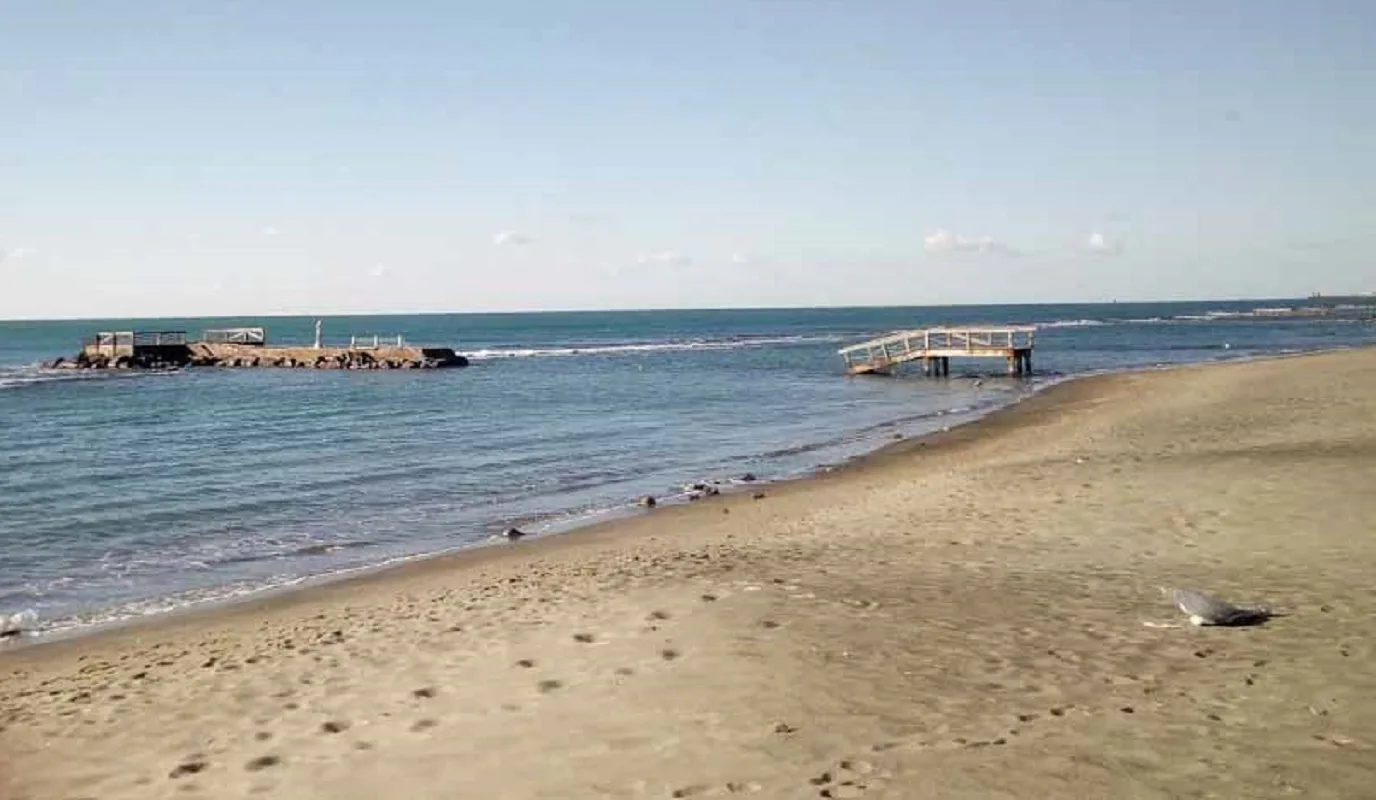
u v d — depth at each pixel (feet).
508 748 19.47
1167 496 42.45
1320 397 87.30
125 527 55.31
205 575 44.65
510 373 197.06
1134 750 17.01
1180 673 20.81
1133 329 361.10
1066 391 121.90
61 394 152.15
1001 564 32.94
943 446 76.28
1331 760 16.12
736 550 39.34
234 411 123.54
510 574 39.14
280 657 27.99
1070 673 21.29
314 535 53.06
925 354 164.14
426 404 131.03
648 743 19.07
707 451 83.56
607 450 85.40
